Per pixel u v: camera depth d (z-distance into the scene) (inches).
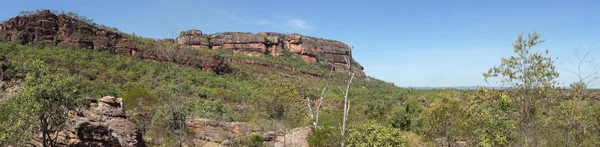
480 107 811.4
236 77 4909.0
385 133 970.1
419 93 4350.4
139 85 2763.3
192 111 1931.6
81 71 2888.8
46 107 765.3
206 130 1411.2
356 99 3858.3
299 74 6353.3
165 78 2960.1
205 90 3331.7
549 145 824.3
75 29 4077.3
